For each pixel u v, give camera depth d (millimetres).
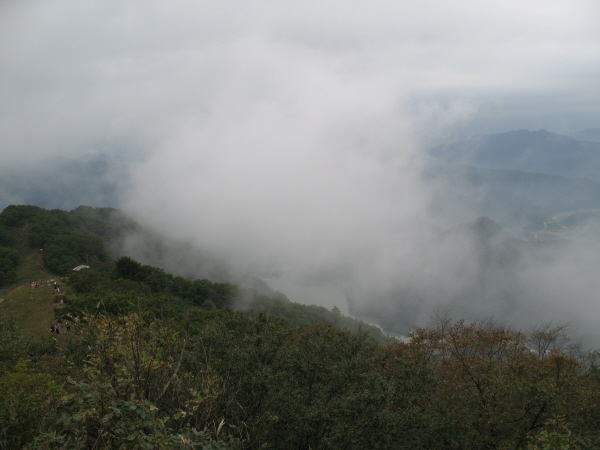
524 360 16516
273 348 14133
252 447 11656
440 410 13430
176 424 9500
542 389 13102
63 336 12875
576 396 13922
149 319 11867
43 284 44500
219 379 10906
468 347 17984
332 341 17359
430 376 13680
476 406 14367
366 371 14133
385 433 11016
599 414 13641
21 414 8398
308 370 13672
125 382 7641
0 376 11633
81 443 7094
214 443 7832
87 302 30188
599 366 18672
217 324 16547
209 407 9586
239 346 14531
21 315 36906
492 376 14789
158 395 9039
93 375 7789
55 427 8258
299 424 11734
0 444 7754
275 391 12609
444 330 19656
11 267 64125
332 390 13234
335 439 10906
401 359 14570
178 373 10984
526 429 13758
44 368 13547
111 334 8312
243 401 12281
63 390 9047
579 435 11828
